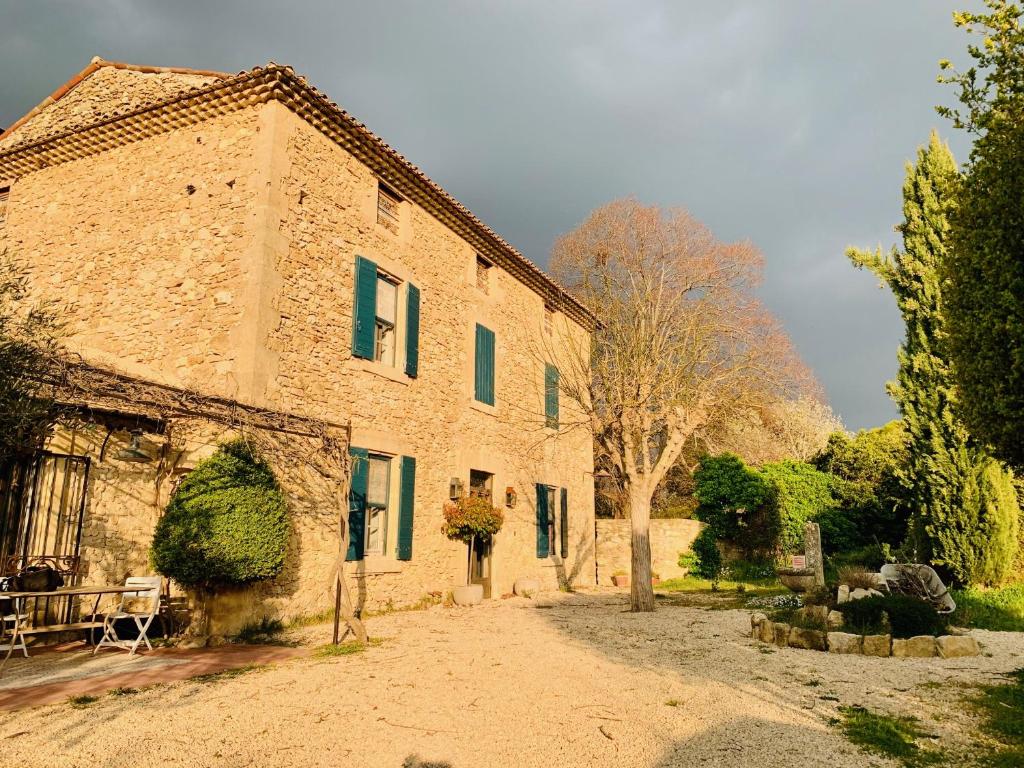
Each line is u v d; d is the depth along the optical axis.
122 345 9.96
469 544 13.68
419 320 12.61
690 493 25.41
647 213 14.09
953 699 5.30
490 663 6.85
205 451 8.88
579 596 15.12
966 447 11.30
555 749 4.37
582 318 18.84
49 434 7.02
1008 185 5.00
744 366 13.53
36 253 11.20
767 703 5.32
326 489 10.02
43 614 7.66
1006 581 11.18
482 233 14.42
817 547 12.09
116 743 4.30
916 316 11.98
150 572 8.63
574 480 18.59
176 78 11.04
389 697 5.51
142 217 10.40
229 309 9.26
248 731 4.61
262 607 8.69
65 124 11.88
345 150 11.09
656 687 5.85
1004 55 5.10
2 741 4.27
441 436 12.95
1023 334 4.82
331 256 10.52
